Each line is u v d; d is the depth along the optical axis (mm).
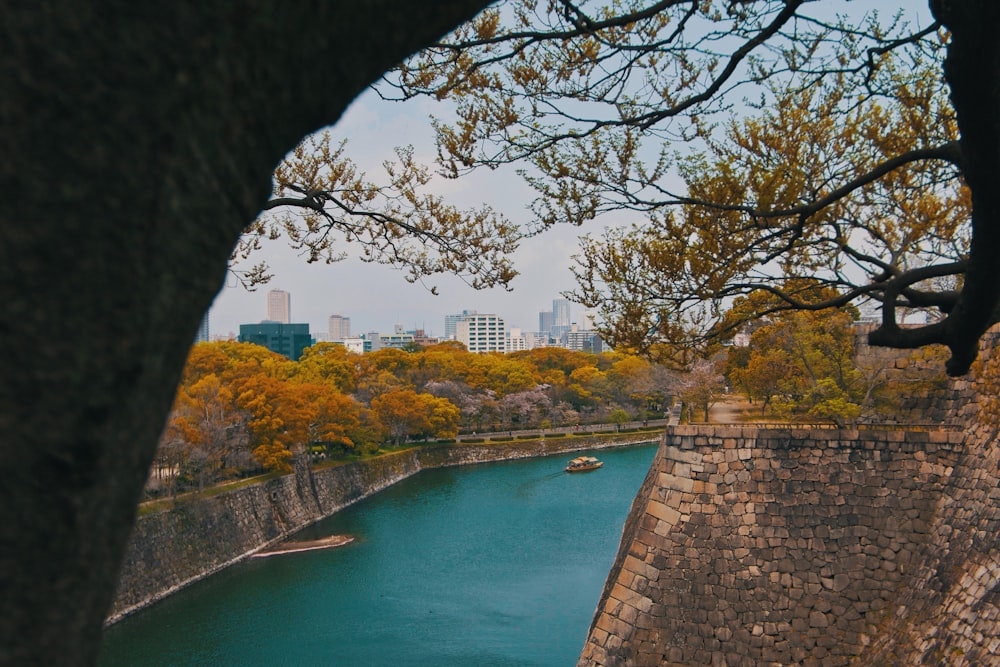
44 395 1154
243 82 1357
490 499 49844
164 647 25891
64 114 1129
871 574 14375
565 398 81000
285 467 41094
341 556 37000
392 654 25438
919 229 6777
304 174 7707
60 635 1238
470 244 7918
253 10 1305
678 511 15281
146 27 1167
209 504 35750
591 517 44094
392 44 1647
